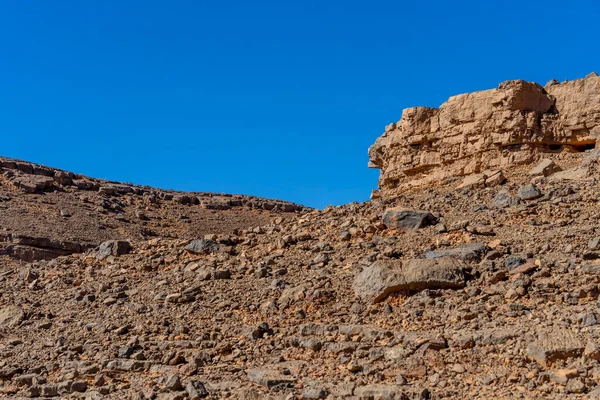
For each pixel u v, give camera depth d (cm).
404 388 1266
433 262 1645
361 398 1242
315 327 1560
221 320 1712
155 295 1900
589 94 2492
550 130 2517
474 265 1681
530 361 1262
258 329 1606
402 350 1378
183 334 1664
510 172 2469
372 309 1602
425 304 1562
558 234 1784
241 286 1856
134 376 1523
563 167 2389
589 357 1220
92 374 1551
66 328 1827
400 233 2016
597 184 2084
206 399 1355
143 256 2248
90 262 2323
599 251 1628
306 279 1806
